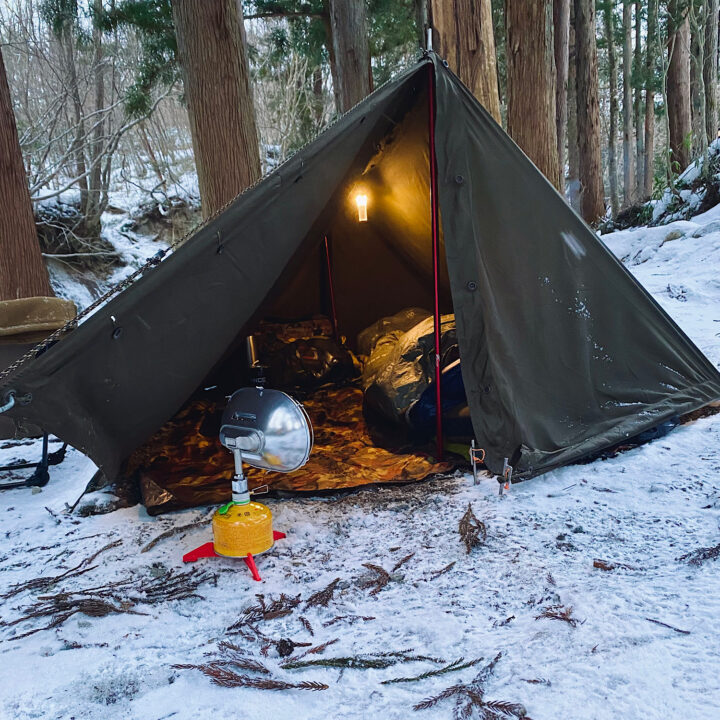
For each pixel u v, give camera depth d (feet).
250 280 9.78
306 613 7.34
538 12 23.48
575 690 5.69
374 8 41.04
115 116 57.31
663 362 12.75
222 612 7.47
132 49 55.06
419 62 10.38
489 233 10.80
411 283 19.79
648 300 12.66
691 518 8.85
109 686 6.16
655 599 6.95
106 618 7.45
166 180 67.05
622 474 10.54
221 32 19.03
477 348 10.34
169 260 9.02
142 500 10.77
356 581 7.94
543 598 7.22
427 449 12.48
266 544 8.55
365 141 10.98
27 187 22.22
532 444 10.58
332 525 9.55
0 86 21.22
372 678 6.10
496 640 6.52
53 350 8.33
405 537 9.05
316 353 17.84
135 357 9.05
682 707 5.35
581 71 53.47
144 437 9.83
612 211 66.28
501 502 9.85
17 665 6.63
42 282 22.36
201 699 5.95
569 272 11.57
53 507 11.23
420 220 15.78
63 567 8.82
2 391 7.94
